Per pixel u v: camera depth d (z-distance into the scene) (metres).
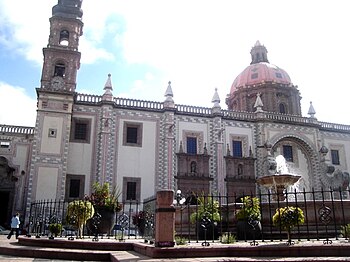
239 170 42.38
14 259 12.88
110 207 18.64
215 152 41.88
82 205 16.45
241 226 15.33
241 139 43.75
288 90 53.25
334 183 45.16
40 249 13.75
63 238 16.05
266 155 43.12
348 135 49.38
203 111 43.62
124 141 39.38
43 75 38.25
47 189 34.59
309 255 10.27
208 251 10.51
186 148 41.41
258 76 54.62
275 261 9.02
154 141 40.44
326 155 46.50
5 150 38.88
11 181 38.66
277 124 45.25
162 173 39.56
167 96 42.03
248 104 53.16
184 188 39.50
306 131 46.53
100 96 40.16
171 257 10.30
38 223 23.86
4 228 35.47
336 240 12.40
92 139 38.44
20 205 37.75
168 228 10.93
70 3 42.75
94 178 37.25
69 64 39.44
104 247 13.65
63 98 37.53
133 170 38.72
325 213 14.34
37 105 37.97
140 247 12.19
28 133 39.91
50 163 35.38
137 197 38.03
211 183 40.84
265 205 17.95
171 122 40.91
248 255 10.48
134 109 40.69
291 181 24.12
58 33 40.53
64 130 36.66
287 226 11.30
